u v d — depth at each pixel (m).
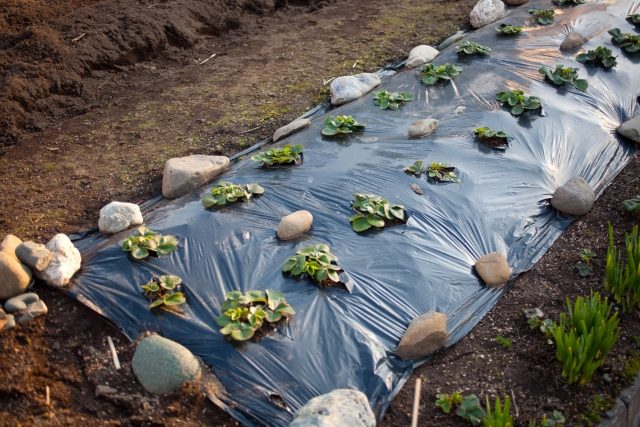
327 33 3.99
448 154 2.80
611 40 3.71
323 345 2.11
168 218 2.49
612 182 2.94
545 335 2.21
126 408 1.93
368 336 2.16
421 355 2.15
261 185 2.64
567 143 3.01
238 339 2.05
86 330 2.14
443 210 2.56
